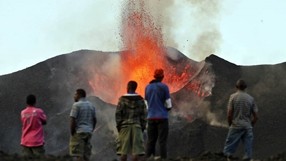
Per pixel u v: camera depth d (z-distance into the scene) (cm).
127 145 2722
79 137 2772
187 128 5322
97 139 5250
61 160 2678
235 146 2916
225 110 5581
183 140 5178
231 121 2920
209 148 5088
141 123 2741
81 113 2783
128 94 2752
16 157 2664
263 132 5294
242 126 2897
